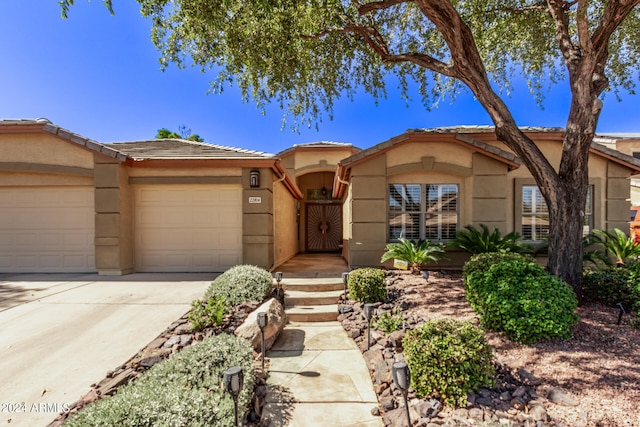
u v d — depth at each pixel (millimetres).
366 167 8078
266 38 6629
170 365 3070
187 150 9125
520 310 3959
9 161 7820
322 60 8352
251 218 8180
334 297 6062
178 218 8375
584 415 2598
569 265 5281
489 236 7457
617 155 8648
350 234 8336
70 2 4559
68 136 7711
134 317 4906
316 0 6059
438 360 2953
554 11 5977
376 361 3795
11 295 6012
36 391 3094
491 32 7848
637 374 3189
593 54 5164
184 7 5836
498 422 2543
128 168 8172
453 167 8039
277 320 4648
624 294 4762
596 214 8883
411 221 8297
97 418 2172
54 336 4266
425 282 6754
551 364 3428
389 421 2766
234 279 5578
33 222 8234
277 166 8711
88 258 8180
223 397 2812
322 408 3066
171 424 2199
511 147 5867
